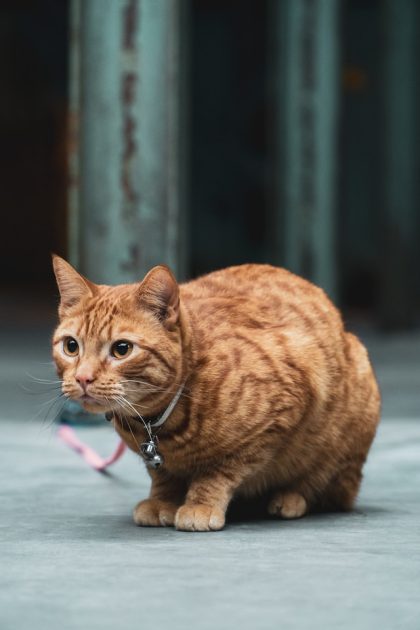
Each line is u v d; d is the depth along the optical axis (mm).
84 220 10859
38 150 37875
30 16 36312
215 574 4609
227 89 36469
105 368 5387
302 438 5961
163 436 5609
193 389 5531
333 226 19297
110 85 10703
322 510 6391
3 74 36625
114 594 4262
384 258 24797
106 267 10781
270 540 5406
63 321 5637
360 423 6238
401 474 7695
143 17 10656
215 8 36188
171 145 10805
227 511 6340
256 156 36719
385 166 24797
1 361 17203
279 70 19266
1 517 6074
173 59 10773
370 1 34656
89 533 5605
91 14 10703
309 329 6059
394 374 15688
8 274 38656
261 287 6340
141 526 5812
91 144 10781
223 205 37125
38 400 12562
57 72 36906
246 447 5688
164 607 4070
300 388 5758
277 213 19469
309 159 19078
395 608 4066
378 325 25203
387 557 4973
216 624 3855
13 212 38406
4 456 8477
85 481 7359
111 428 10000
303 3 19016
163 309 5480
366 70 34875
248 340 5727
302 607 4074
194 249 37125
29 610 4035
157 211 10766
